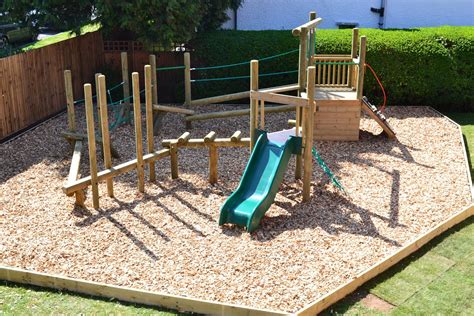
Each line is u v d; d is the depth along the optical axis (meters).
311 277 6.50
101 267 6.75
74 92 15.09
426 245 7.42
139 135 8.74
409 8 17.78
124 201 8.65
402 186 9.23
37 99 13.41
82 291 6.34
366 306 6.11
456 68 14.00
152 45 14.61
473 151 11.09
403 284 6.53
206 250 7.16
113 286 6.20
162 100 15.73
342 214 8.21
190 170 9.97
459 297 6.27
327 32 14.79
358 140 11.73
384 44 14.05
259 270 6.66
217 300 6.07
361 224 7.88
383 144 11.48
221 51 14.80
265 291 6.22
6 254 7.02
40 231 7.64
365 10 17.97
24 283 6.52
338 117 11.59
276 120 13.45
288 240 7.42
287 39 14.68
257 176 8.34
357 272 6.61
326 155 10.80
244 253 7.07
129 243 7.33
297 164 9.38
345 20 18.16
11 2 14.20
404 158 10.61
